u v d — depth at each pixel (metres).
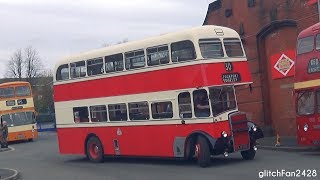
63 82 22.03
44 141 40.94
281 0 25.92
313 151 19.47
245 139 16.42
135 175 15.56
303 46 18.94
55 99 22.44
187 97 16.45
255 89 28.19
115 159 21.52
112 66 19.52
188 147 16.56
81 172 17.69
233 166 15.81
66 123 21.95
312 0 23.56
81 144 21.25
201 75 15.95
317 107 18.19
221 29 16.89
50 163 22.36
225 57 16.58
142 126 18.19
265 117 27.70
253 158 17.55
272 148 21.17
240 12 29.12
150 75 17.78
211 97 15.88
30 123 41.53
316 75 18.22
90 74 20.62
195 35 16.25
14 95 41.41
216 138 15.70
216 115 15.85
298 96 19.12
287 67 26.02
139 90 18.25
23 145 37.59
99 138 20.33
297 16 24.81
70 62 21.62
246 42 28.77
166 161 19.16
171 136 17.03
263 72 27.92
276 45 26.81
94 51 20.56
